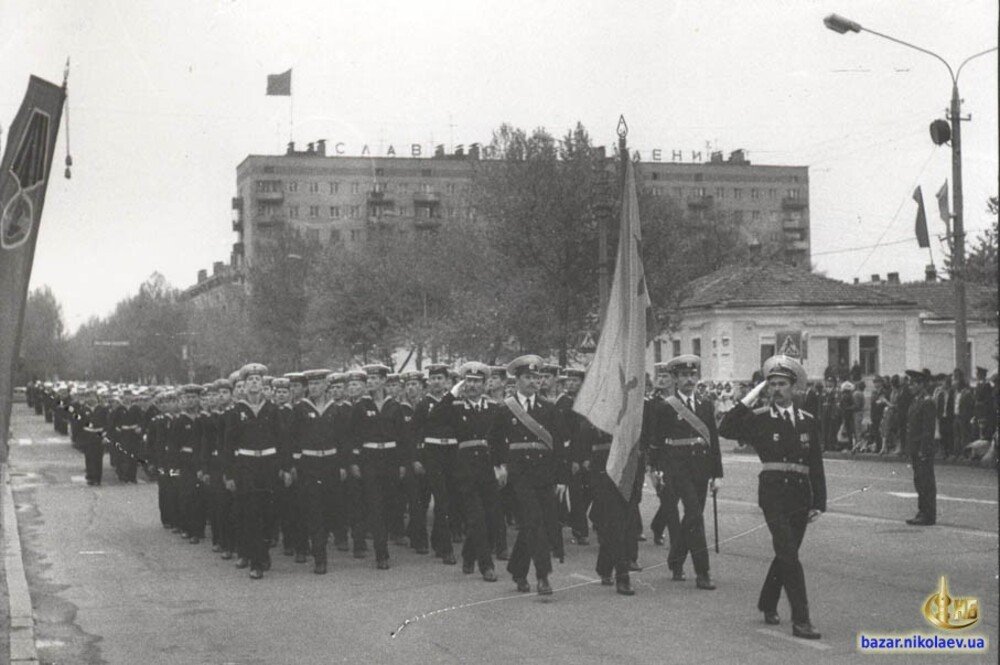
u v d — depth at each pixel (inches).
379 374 520.4
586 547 494.3
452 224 1073.5
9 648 295.6
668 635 290.2
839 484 682.8
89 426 873.5
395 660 273.4
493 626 308.8
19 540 542.9
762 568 400.5
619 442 334.6
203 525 546.0
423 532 497.0
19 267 234.7
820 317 1387.8
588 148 950.4
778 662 254.7
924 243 805.9
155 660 289.3
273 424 439.8
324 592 389.1
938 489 653.3
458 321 1086.4
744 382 1283.2
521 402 386.6
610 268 906.7
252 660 283.7
